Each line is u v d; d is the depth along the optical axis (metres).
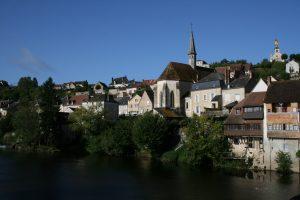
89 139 108.12
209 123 76.56
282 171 67.25
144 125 87.31
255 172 68.69
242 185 57.03
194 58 125.81
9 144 123.12
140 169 72.56
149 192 52.72
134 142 92.06
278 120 69.00
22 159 86.44
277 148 69.25
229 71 107.56
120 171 70.06
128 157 92.25
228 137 77.25
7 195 50.34
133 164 79.50
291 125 67.25
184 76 116.62
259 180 60.97
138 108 134.62
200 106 106.50
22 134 112.12
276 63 145.50
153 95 132.12
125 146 95.19
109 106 136.00
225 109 88.69
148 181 60.41
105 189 54.56
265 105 71.00
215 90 102.31
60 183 58.62
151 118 88.56
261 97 74.81
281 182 59.22
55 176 64.44
